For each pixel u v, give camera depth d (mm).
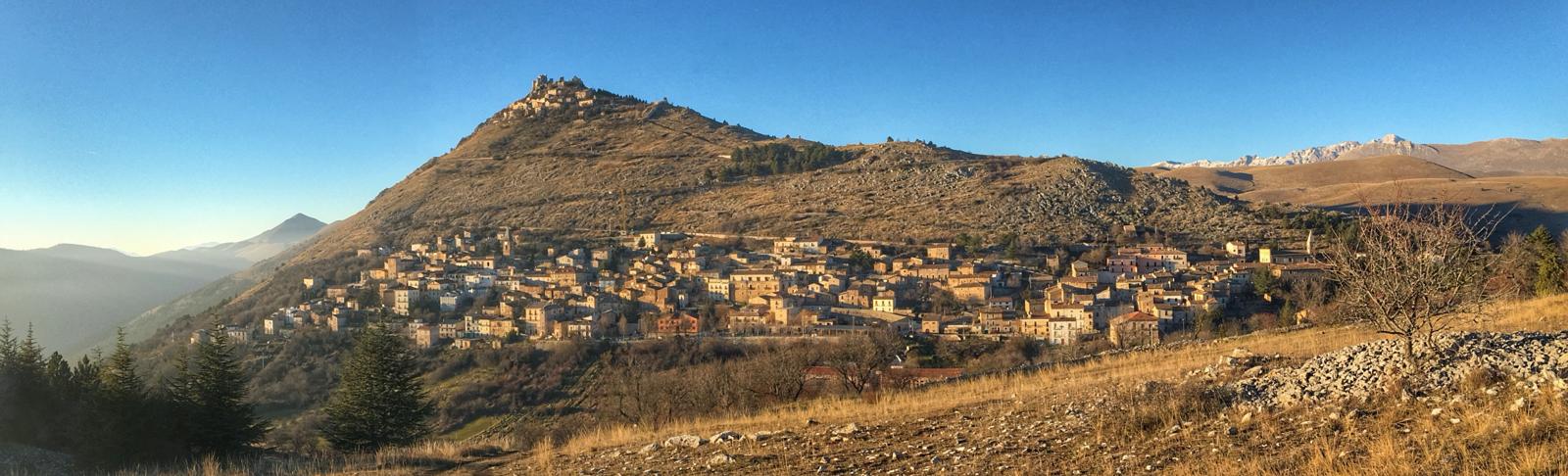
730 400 47219
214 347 46406
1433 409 14266
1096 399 21125
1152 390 19047
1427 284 17359
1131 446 15953
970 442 18922
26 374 45031
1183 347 42094
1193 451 14742
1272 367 24250
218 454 39875
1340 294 20797
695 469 19359
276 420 95438
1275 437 14703
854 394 43344
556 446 28953
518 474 21906
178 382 47344
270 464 28688
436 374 109938
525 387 101500
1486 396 14438
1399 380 16172
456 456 27109
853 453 19109
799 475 17328
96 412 37219
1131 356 40594
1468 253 17734
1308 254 150000
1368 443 13172
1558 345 16844
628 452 23250
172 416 40594
